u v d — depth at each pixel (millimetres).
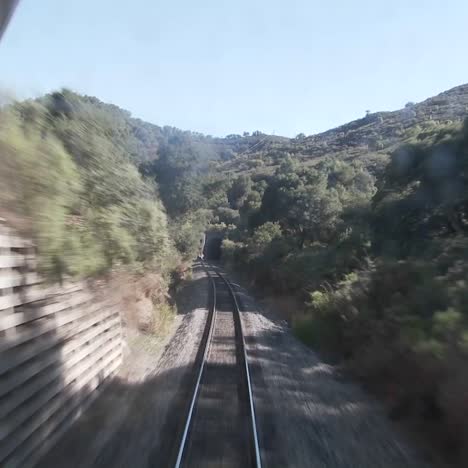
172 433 7953
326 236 45156
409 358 9703
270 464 6957
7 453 5828
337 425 8734
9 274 6020
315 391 11102
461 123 22203
